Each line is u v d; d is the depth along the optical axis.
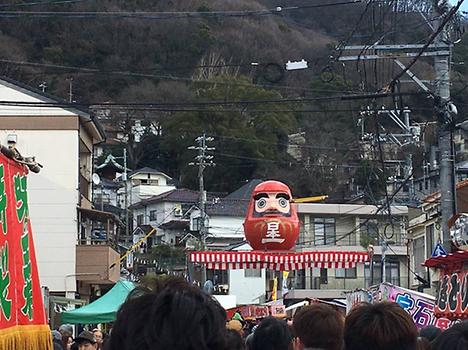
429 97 19.50
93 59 52.69
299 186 50.66
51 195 32.75
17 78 50.56
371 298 15.95
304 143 47.28
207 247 48.75
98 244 33.38
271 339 5.97
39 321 7.93
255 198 21.36
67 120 33.12
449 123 18.25
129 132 62.06
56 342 10.97
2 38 51.25
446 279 10.82
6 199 7.27
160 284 2.96
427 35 20.45
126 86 54.22
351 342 3.82
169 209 58.84
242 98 47.34
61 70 52.06
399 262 49.50
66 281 32.38
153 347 2.78
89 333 12.00
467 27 26.59
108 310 16.55
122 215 59.31
